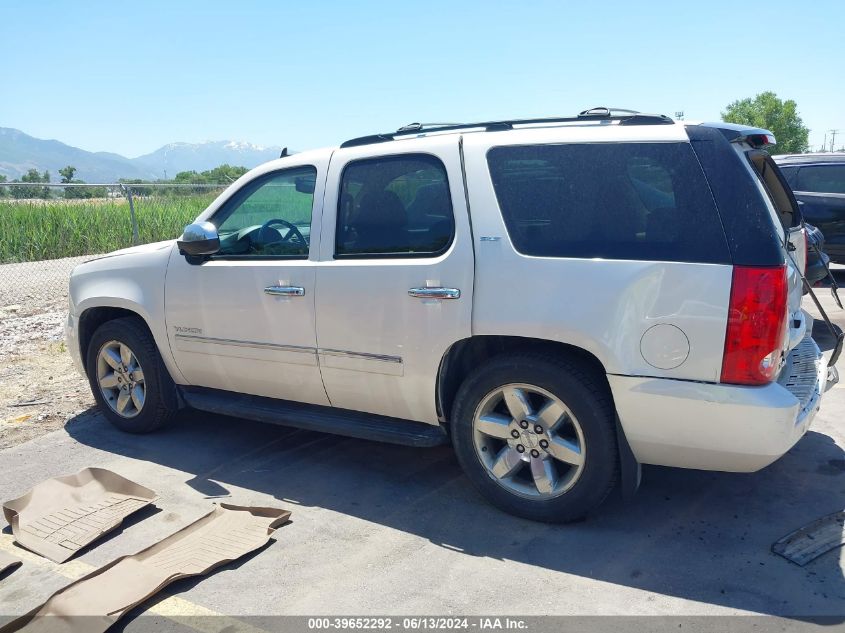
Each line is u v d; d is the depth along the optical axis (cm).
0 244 1534
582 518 361
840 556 321
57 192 1716
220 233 461
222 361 458
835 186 1010
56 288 1234
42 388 643
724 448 318
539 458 359
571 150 346
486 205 357
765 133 363
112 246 1672
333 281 399
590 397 337
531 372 348
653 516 368
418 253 376
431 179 377
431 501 396
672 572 316
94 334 520
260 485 426
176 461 466
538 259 341
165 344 481
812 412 335
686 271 312
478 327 354
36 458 477
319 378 418
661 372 319
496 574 320
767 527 352
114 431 527
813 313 811
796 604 289
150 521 383
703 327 310
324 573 326
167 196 1848
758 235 305
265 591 313
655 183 326
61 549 352
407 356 379
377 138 420
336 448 481
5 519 395
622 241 328
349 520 377
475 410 370
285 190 436
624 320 322
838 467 417
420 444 389
